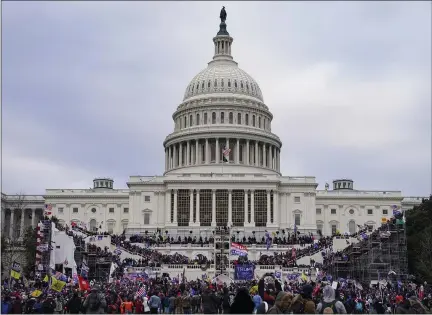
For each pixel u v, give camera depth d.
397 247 103.50
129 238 152.38
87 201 189.62
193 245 136.38
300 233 163.38
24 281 96.88
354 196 188.25
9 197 194.25
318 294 53.06
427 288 82.12
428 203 123.19
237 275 95.12
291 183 167.25
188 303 52.19
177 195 163.88
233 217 162.12
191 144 187.75
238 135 184.88
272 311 22.78
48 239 91.00
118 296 54.00
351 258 109.31
